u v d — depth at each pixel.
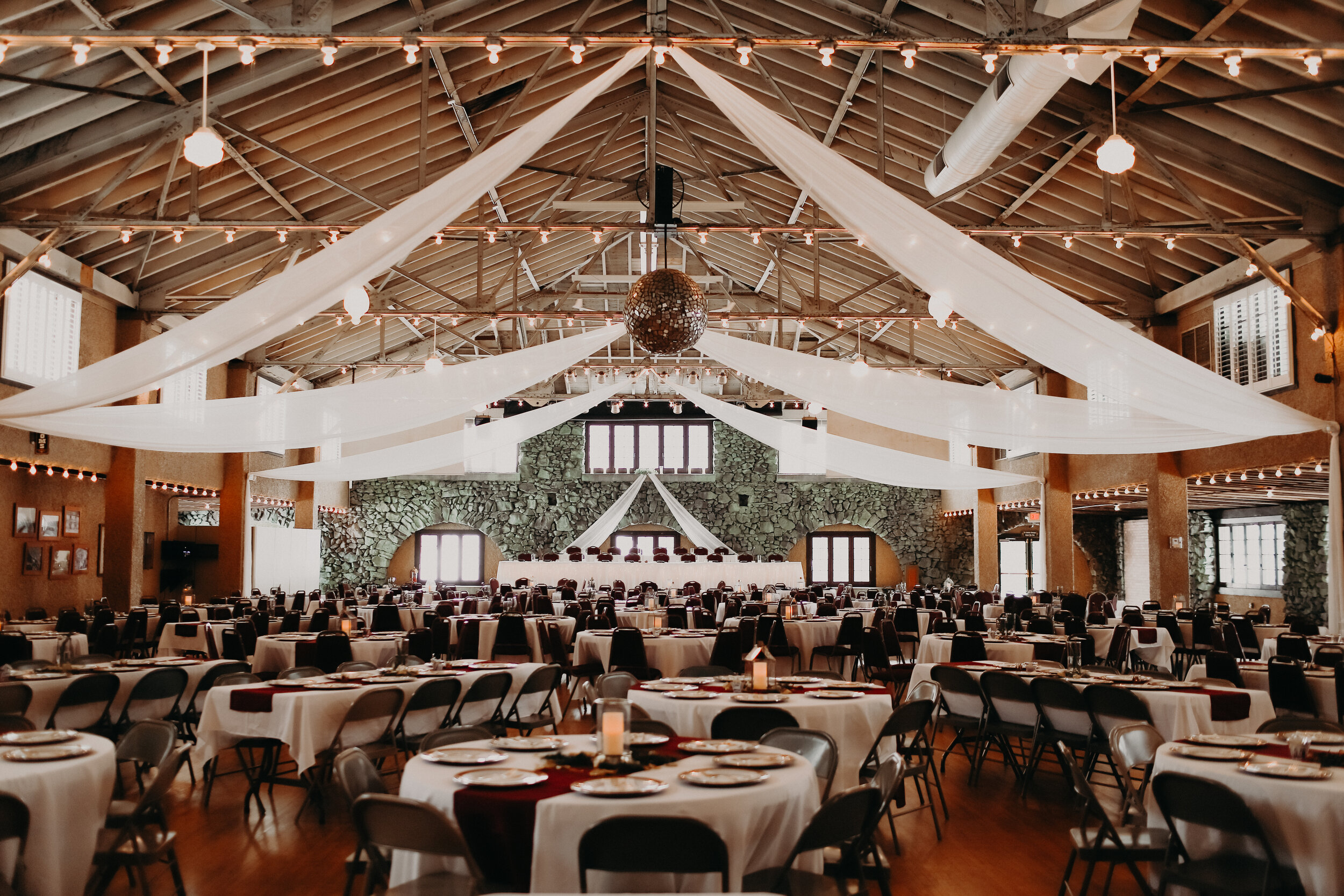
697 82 5.38
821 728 4.43
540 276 16.55
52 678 5.46
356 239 5.81
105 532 11.98
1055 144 8.57
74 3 6.86
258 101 8.32
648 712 4.59
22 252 9.59
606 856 2.38
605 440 21.59
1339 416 9.08
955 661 7.80
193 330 6.30
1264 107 7.95
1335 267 9.07
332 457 18.95
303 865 4.21
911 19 8.21
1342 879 2.84
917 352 17.58
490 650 10.33
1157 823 3.62
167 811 5.20
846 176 5.54
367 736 5.13
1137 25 7.36
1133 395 7.25
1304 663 6.96
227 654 8.17
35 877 3.04
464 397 9.32
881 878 3.22
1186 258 11.23
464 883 2.80
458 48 8.66
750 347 9.22
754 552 21.36
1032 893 3.89
